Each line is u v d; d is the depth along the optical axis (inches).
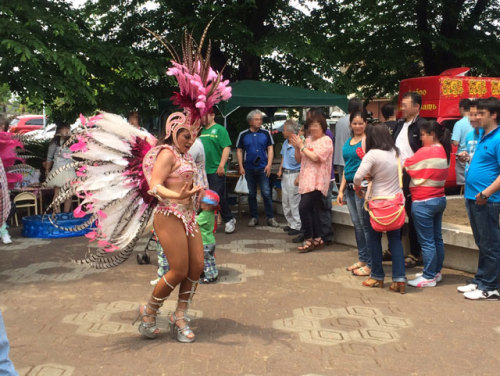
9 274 241.4
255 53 524.4
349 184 240.8
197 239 159.8
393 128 255.3
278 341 161.5
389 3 652.1
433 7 635.5
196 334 167.5
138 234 160.7
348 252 286.0
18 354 151.4
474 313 186.7
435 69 681.0
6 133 111.0
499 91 447.2
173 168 152.1
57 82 413.7
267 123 593.6
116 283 226.1
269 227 360.2
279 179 407.5
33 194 349.7
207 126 327.0
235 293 211.8
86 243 308.3
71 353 152.3
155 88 534.9
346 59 673.0
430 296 207.2
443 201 215.6
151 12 547.2
